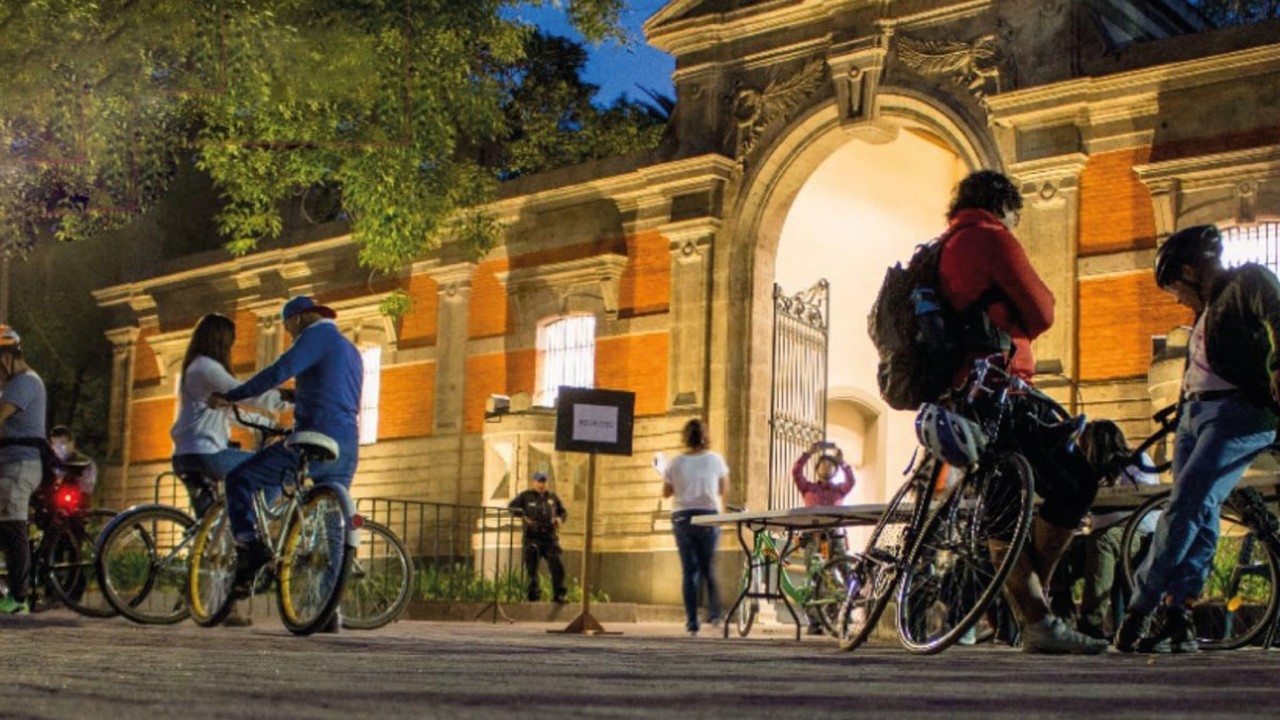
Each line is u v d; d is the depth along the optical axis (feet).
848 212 72.90
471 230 71.31
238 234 70.18
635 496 66.23
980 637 25.52
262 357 84.79
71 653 15.08
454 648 20.86
